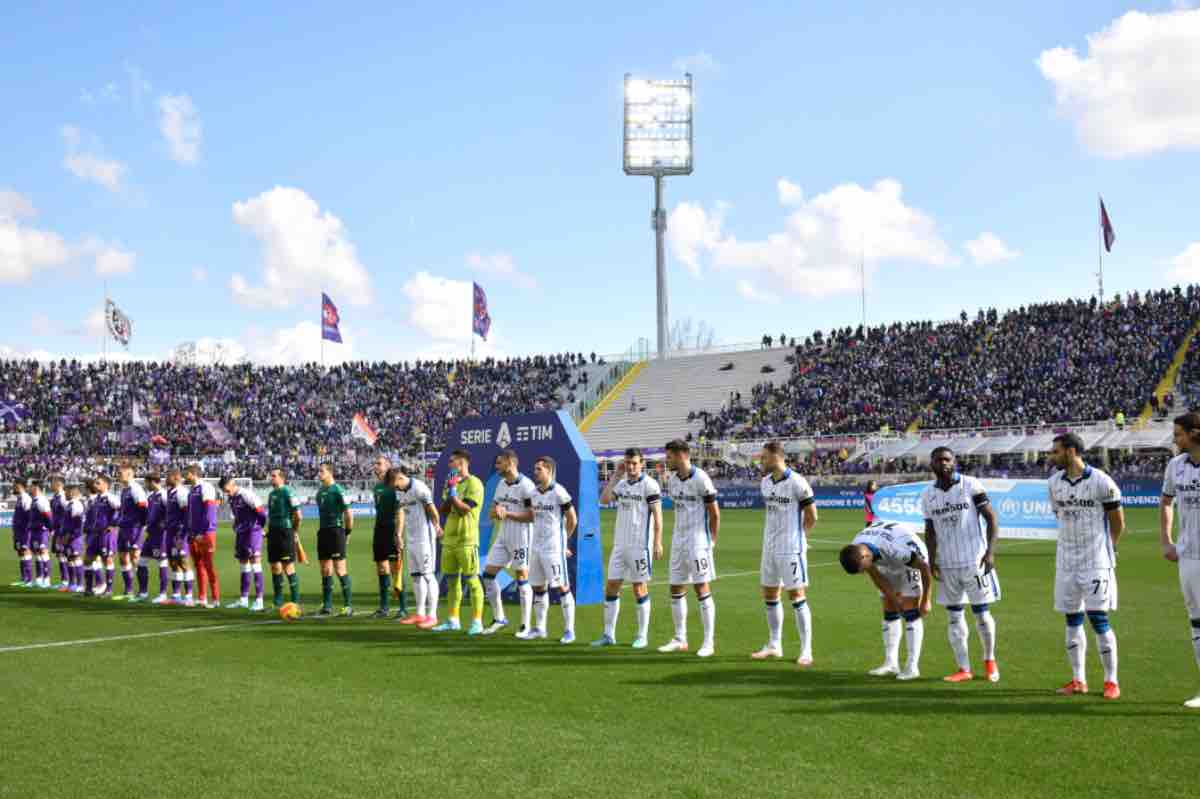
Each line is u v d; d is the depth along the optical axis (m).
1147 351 44.16
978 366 48.41
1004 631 10.96
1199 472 7.25
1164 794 5.21
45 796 5.25
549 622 12.30
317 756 5.99
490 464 15.38
